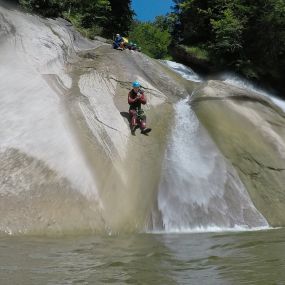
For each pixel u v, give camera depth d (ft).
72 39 50.42
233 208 32.14
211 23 77.20
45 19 50.06
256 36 74.18
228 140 39.37
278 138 42.45
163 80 47.73
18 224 24.36
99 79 41.70
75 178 28.48
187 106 43.83
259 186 35.63
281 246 21.71
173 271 16.19
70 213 26.25
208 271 16.21
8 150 28.68
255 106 46.73
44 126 31.22
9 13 42.88
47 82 36.14
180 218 29.66
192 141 37.93
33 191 26.63
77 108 34.68
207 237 25.20
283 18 71.15
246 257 18.78
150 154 34.47
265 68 75.05
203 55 79.15
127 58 49.21
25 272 15.57
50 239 22.98
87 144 31.76
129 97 37.40
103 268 16.42
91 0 73.56
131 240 23.71
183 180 32.76
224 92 46.21
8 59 36.60
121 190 29.73
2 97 32.48
